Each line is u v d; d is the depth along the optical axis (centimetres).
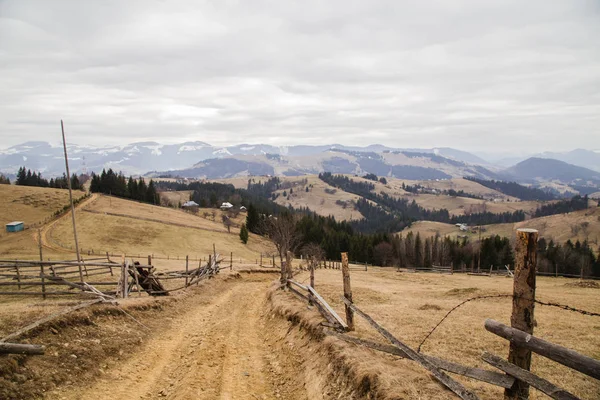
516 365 553
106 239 7912
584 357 451
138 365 1111
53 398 827
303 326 1291
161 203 15575
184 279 2705
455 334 1209
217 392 968
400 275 4853
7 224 7750
